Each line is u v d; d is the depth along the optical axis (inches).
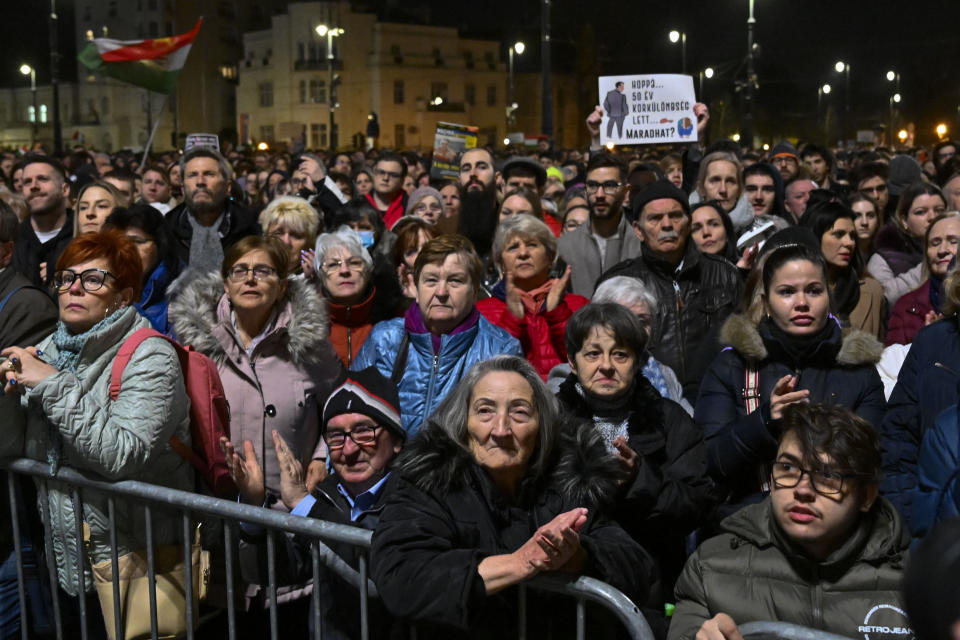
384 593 92.5
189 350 128.3
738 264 192.9
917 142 2437.3
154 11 3112.7
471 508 98.3
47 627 133.7
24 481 131.8
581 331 121.5
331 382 151.5
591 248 231.8
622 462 110.7
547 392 103.1
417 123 3115.2
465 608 87.7
